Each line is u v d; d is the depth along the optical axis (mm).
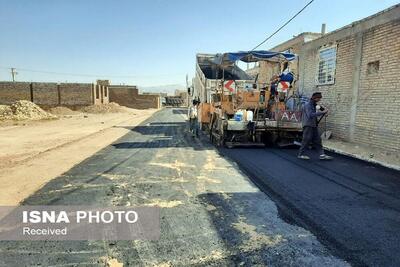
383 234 4094
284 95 11828
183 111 46625
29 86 38188
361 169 7758
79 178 6793
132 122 23797
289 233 4109
